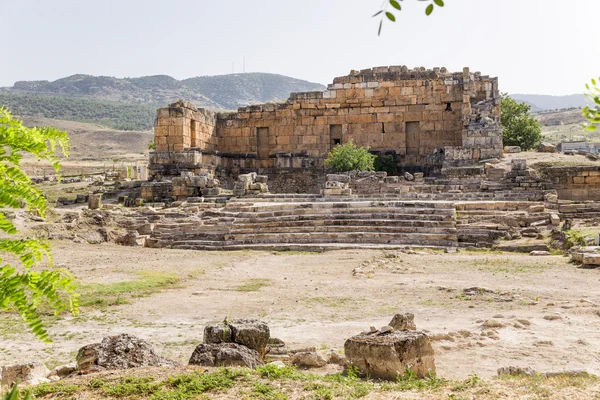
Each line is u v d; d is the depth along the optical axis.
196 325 13.67
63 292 17.06
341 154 44.97
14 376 9.06
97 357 9.22
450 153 43.84
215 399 7.22
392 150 48.78
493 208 30.62
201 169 46.44
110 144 174.75
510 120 66.12
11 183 4.13
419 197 35.44
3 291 4.04
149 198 42.94
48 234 29.08
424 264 22.12
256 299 16.64
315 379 8.16
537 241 25.75
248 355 9.51
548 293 16.12
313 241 28.77
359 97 49.88
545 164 41.00
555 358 10.27
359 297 16.58
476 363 10.04
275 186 50.22
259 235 29.59
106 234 30.72
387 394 7.36
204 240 30.22
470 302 15.41
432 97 48.53
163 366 8.95
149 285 18.45
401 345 8.92
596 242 22.62
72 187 60.66
